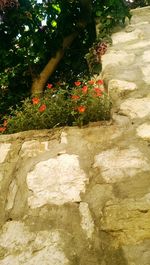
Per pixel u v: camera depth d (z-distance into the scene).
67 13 3.98
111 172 1.91
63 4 3.96
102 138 2.16
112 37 3.41
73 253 1.58
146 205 1.68
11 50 4.06
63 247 1.61
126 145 2.08
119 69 2.87
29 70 4.06
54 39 4.03
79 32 4.03
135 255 1.50
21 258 1.61
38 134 2.27
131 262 1.48
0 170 2.14
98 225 1.66
